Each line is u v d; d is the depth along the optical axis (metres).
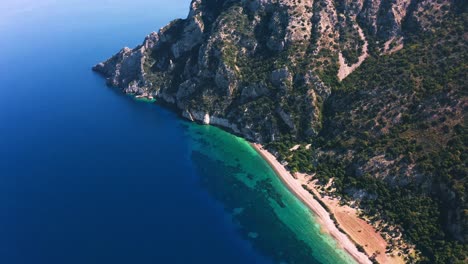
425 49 165.88
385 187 136.00
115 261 120.44
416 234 121.56
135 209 142.00
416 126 142.62
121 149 178.00
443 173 126.56
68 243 127.19
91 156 173.75
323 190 144.38
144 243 127.19
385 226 127.44
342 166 148.88
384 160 140.00
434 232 120.38
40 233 131.50
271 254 123.75
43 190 152.75
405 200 130.50
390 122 148.75
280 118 173.25
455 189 121.50
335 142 155.50
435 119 140.00
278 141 168.88
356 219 132.12
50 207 143.62
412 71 157.88
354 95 164.00
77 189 152.88
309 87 172.38
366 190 137.38
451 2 177.12
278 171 157.75
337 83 174.00
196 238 129.62
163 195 149.12
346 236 126.94
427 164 131.12
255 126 176.88
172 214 139.75
